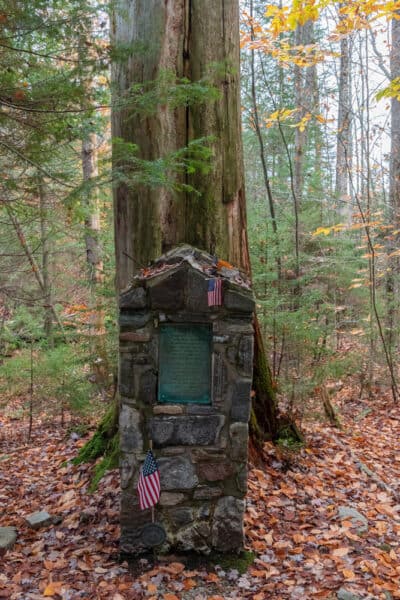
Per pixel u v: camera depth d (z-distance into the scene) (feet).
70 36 10.60
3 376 23.06
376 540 12.13
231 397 10.64
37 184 12.79
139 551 10.81
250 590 9.96
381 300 28.12
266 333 20.36
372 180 33.65
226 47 14.74
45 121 11.35
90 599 9.59
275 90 37.29
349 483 15.30
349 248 28.25
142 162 11.07
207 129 14.64
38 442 20.31
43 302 26.71
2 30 10.21
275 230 22.36
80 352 22.80
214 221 14.96
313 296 21.67
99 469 15.10
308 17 23.15
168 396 10.62
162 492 10.68
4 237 24.06
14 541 11.96
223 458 10.71
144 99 11.23
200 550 10.79
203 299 10.41
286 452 16.33
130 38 14.70
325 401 20.94
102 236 23.57
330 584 10.20
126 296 10.44
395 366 28.19
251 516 12.65
